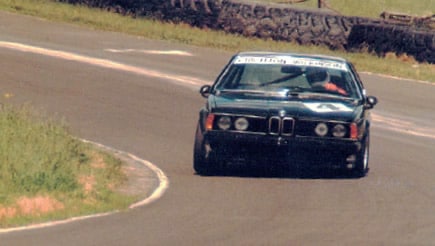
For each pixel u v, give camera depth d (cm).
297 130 4112
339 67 4522
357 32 9575
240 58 4569
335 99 4316
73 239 2964
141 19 10000
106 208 3466
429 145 5359
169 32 9381
